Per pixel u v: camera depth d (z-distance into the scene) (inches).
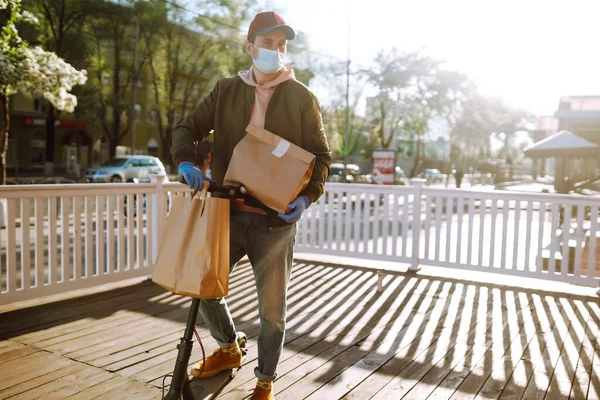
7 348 135.3
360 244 377.1
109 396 108.1
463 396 112.8
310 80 1347.2
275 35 93.4
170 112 1274.6
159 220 219.3
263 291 97.6
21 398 106.3
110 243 201.5
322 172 95.4
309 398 109.7
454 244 383.9
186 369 88.0
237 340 123.8
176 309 174.2
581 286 229.8
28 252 172.7
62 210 183.0
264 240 95.3
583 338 154.4
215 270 82.2
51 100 523.8
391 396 111.7
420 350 141.0
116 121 1202.6
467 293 210.2
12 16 463.2
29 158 1365.7
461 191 241.1
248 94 95.9
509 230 477.1
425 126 1627.7
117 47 1139.9
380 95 1443.2
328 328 158.9
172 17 1120.2
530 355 139.2
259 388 99.5
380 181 818.8
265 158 89.1
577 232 217.8
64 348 135.6
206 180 85.8
